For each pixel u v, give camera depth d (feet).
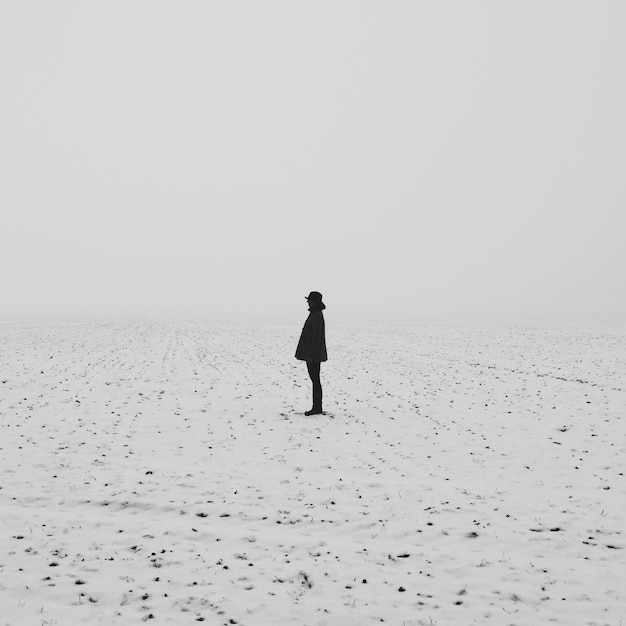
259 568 19.19
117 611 16.42
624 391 51.31
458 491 26.94
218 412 44.24
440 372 66.90
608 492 26.61
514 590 17.89
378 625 15.99
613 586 18.04
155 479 28.19
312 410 43.42
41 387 53.16
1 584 17.57
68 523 22.52
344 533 22.20
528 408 45.39
